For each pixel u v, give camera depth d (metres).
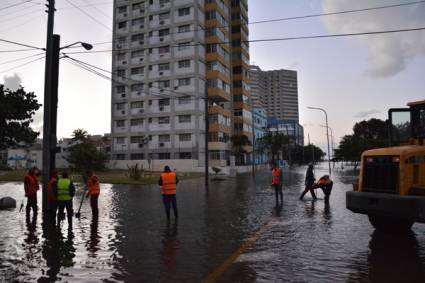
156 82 58.31
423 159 7.92
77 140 61.00
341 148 70.88
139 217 11.75
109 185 27.95
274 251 7.06
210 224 10.26
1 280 5.36
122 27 62.09
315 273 5.63
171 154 56.56
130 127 59.81
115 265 6.16
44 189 13.16
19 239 8.32
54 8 13.74
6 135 17.00
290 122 155.88
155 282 5.27
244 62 72.06
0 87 16.61
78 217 11.62
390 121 9.44
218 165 56.34
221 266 6.05
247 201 16.31
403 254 6.76
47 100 13.52
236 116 70.12
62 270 5.88
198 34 57.00
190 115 55.88
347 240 7.98
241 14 71.50
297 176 41.25
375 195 7.95
